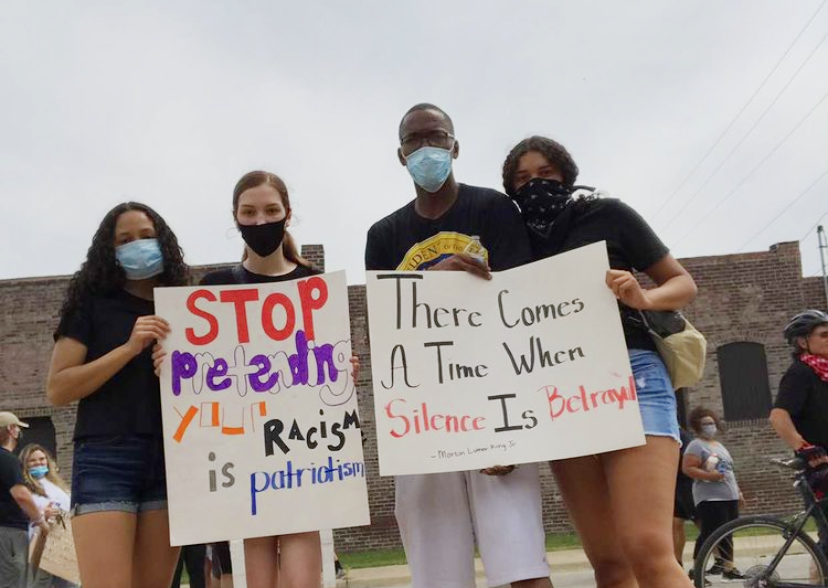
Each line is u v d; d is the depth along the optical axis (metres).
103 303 3.41
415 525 3.30
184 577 13.20
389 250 3.58
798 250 16.86
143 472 3.29
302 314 3.43
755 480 15.92
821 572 5.71
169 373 3.30
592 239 3.28
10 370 15.71
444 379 3.20
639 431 2.99
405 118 3.42
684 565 9.54
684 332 3.17
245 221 3.44
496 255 3.38
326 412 3.35
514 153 3.53
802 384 5.72
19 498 6.89
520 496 3.19
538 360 3.18
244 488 3.26
